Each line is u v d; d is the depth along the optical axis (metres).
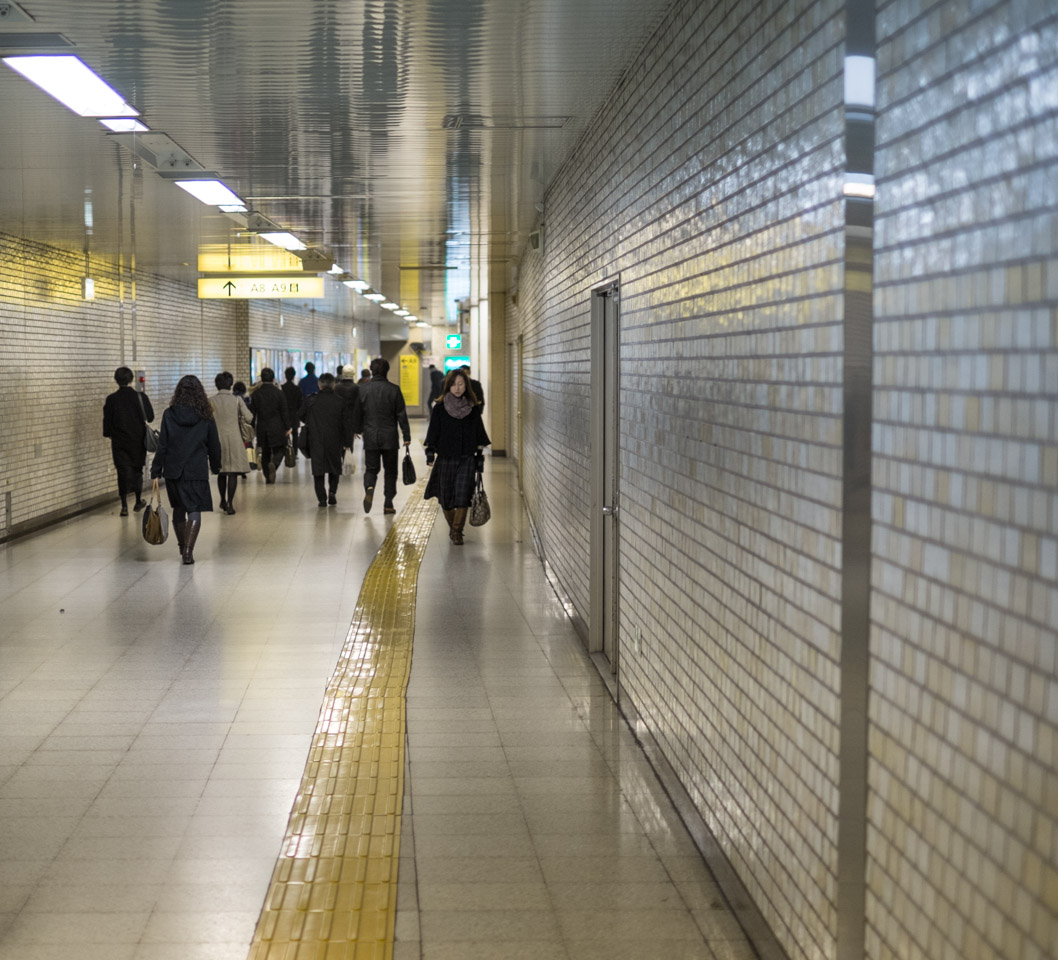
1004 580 2.00
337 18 4.98
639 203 5.53
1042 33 1.88
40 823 4.49
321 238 13.34
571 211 8.27
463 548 11.74
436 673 6.84
